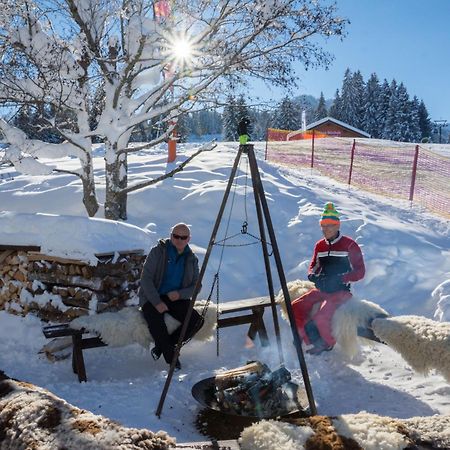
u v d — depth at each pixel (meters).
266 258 4.68
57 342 5.27
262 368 4.09
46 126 7.93
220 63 8.12
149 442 2.45
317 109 69.00
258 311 5.59
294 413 3.84
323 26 7.75
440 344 4.09
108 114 8.01
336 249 5.24
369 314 4.75
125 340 4.84
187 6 7.95
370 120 66.69
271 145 20.09
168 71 8.45
